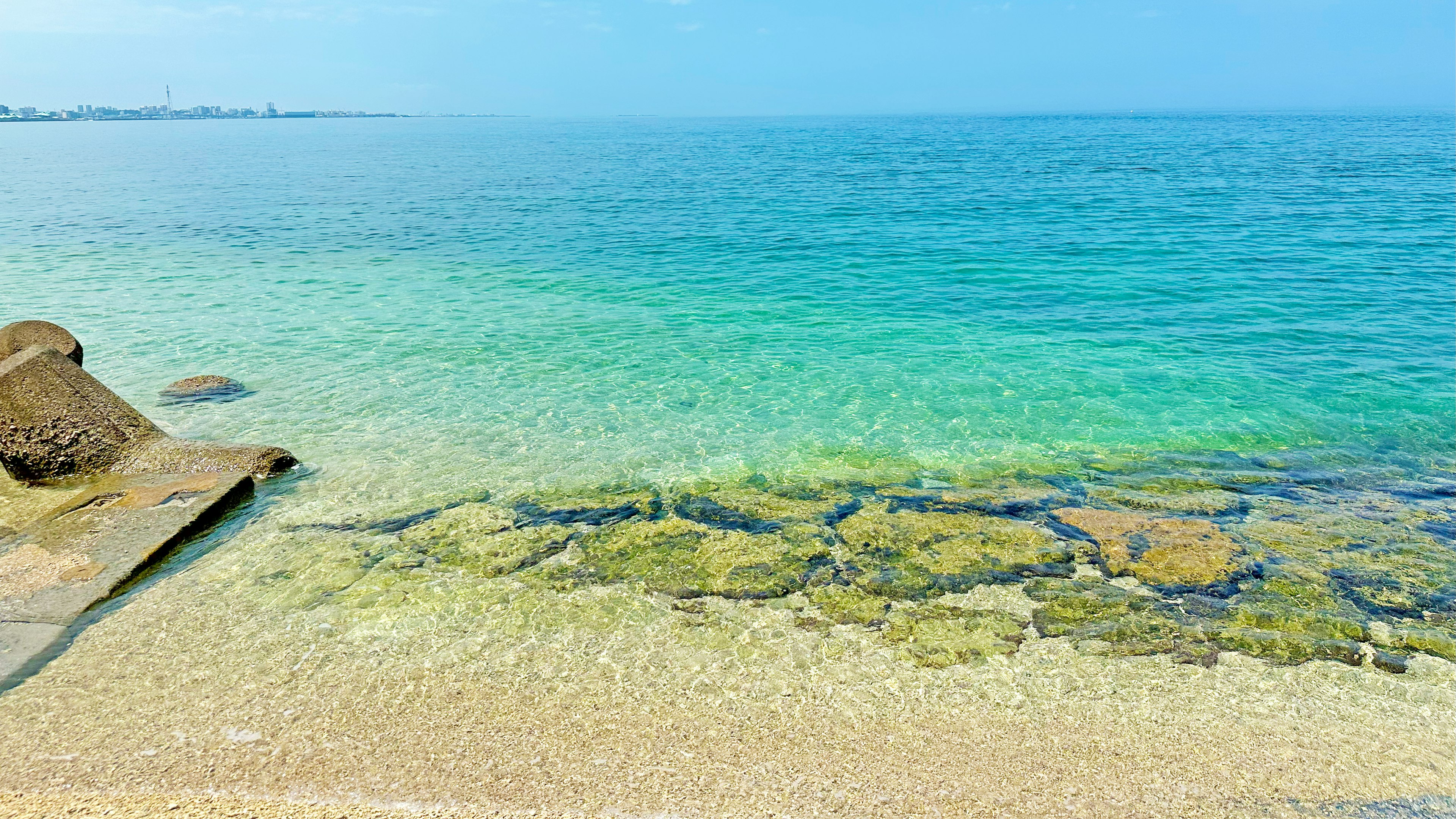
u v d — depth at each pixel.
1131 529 7.98
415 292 19.30
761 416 11.34
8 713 5.31
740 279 20.83
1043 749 5.13
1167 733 5.27
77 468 9.02
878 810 4.65
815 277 21.02
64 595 6.63
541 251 24.92
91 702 5.44
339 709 5.42
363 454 9.92
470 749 5.08
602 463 9.73
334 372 13.09
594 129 192.38
